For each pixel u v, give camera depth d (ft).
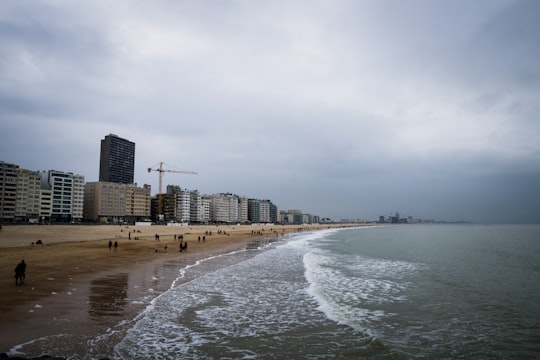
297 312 66.18
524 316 66.18
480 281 105.19
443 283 101.24
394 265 144.87
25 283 78.95
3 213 430.20
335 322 59.93
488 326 59.93
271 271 119.34
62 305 61.82
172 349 46.21
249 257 165.48
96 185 580.30
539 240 339.36
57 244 188.65
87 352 42.57
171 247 206.49
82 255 140.26
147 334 50.62
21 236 227.20
